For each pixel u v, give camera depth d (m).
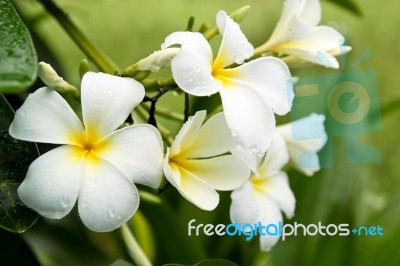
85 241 0.65
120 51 1.33
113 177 0.39
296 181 0.69
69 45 1.15
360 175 0.70
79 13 0.90
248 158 0.43
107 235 0.71
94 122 0.40
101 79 0.40
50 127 0.39
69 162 0.39
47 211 0.39
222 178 0.43
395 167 1.15
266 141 0.40
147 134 0.40
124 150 0.40
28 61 0.37
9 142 0.41
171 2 1.44
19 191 0.39
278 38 0.48
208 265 0.48
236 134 0.40
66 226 0.65
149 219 0.58
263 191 0.49
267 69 0.42
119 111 0.40
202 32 0.47
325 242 0.67
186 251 0.59
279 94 0.41
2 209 0.40
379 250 0.68
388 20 1.44
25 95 0.54
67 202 0.39
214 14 1.43
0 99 0.41
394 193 0.74
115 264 0.59
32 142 0.41
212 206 0.41
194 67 0.39
